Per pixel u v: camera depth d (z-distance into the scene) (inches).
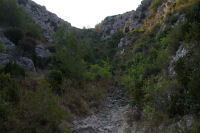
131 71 523.8
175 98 186.5
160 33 728.3
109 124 300.0
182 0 763.4
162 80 275.6
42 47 692.1
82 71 523.5
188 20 298.8
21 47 577.9
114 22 2204.7
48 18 1544.0
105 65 900.0
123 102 425.1
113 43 1578.5
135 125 245.4
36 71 518.0
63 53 518.9
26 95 263.0
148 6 1510.8
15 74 346.0
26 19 925.2
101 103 437.1
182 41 307.7
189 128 147.5
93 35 2042.3
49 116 225.8
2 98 226.5
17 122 200.4
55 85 375.6
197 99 156.9
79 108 360.2
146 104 255.6
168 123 178.7
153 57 484.4
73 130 260.2
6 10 719.1
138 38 1197.1
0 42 491.2
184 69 205.2
